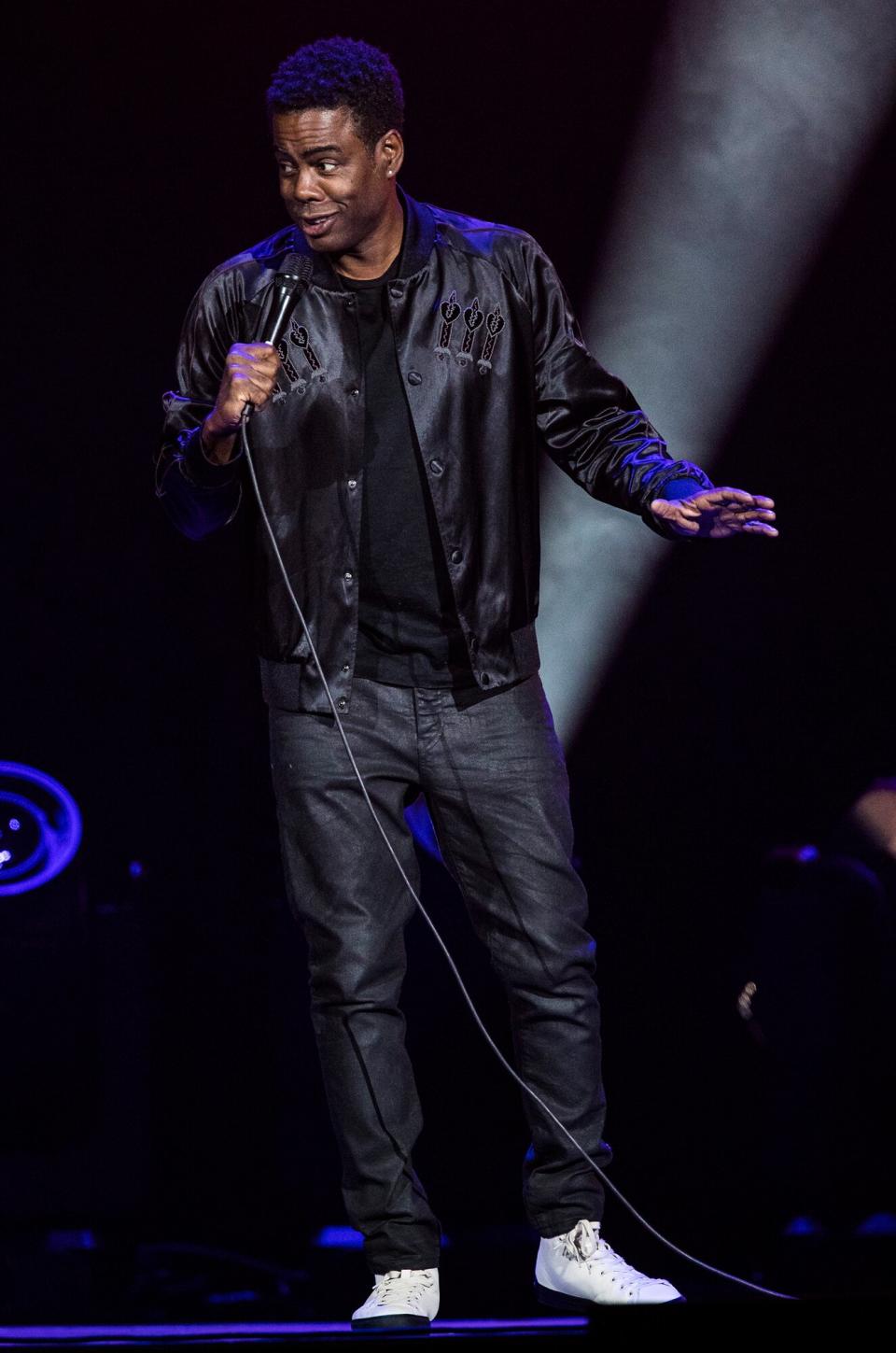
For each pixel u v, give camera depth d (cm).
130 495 2372
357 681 952
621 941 2380
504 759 959
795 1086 1909
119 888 1958
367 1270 1712
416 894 970
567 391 980
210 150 2222
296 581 950
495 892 964
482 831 961
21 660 2391
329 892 942
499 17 2133
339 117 895
